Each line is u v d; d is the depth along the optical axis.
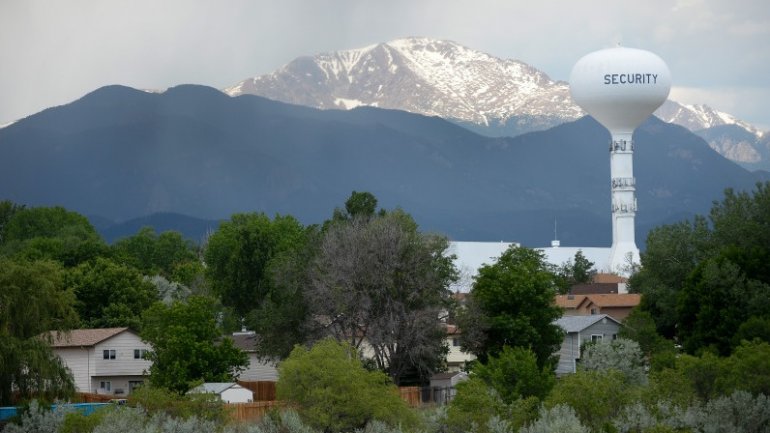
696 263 186.88
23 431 110.62
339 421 116.88
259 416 123.38
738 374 116.56
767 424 108.94
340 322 154.00
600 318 183.38
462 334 153.38
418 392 147.75
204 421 109.56
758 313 150.12
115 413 105.44
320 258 157.88
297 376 116.88
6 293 129.25
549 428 97.69
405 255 154.62
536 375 124.88
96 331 171.00
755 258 161.12
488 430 104.62
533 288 156.25
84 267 199.25
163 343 147.38
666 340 163.12
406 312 152.38
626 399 108.94
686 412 108.56
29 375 127.19
